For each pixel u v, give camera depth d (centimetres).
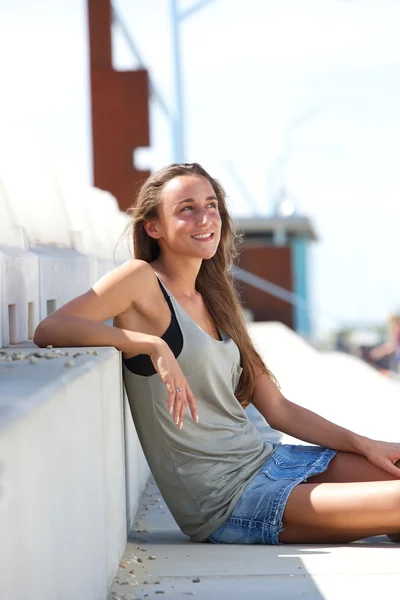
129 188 1625
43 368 292
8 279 400
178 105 2008
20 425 202
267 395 427
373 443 404
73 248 654
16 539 198
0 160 516
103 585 309
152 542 399
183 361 382
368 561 354
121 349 367
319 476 408
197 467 386
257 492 386
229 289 421
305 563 352
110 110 1628
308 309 2805
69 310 370
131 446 440
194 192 400
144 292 383
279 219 2934
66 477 253
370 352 2862
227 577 333
